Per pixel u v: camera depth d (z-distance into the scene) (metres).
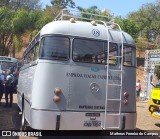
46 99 7.88
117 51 8.68
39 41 8.32
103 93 8.37
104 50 8.54
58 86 7.98
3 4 63.53
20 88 14.15
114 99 8.41
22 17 41.81
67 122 7.95
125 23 50.66
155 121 14.43
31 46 10.43
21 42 41.72
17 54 43.97
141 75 43.50
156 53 27.95
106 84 8.41
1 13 42.50
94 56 8.38
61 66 8.06
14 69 21.25
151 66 28.36
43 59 8.02
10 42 44.09
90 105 8.21
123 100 8.56
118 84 8.53
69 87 8.07
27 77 10.43
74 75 8.14
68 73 8.10
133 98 8.73
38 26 41.75
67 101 8.02
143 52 51.44
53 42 8.12
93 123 8.20
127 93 8.62
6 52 43.88
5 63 24.45
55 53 8.08
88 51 8.34
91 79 8.28
